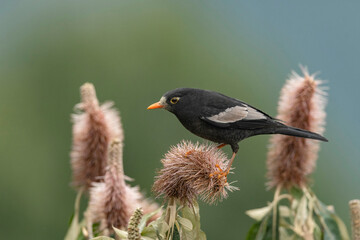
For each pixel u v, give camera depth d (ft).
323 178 67.10
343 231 22.34
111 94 61.05
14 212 58.95
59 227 59.41
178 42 64.34
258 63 76.84
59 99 62.64
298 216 22.33
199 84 64.80
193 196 16.57
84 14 64.69
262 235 22.30
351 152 84.99
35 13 66.13
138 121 59.67
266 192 55.83
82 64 62.69
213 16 72.69
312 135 22.18
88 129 22.26
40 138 61.62
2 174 59.36
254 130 22.36
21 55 64.80
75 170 22.52
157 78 62.44
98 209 19.56
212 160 16.51
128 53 62.64
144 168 57.67
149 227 16.11
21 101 62.59
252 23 99.55
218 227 54.65
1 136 60.39
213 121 21.91
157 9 65.26
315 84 23.26
